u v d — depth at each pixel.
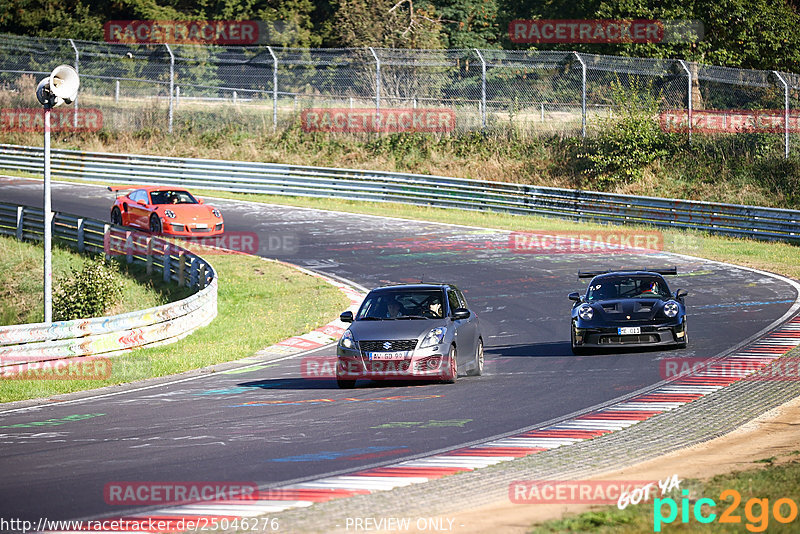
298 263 106.88
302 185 151.62
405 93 170.12
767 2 179.00
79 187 155.38
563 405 44.03
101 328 67.69
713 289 87.50
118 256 108.81
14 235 120.88
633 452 34.00
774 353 56.53
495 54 165.38
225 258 109.62
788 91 142.50
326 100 178.50
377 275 100.06
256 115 177.50
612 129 151.12
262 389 52.97
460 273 99.56
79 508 28.08
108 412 46.94
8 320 96.56
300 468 32.75
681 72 152.62
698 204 122.69
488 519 25.27
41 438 40.25
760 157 141.88
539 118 164.50
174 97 183.88
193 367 63.38
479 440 36.81
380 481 30.50
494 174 155.88
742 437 36.12
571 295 64.12
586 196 132.12
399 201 146.62
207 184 156.75
